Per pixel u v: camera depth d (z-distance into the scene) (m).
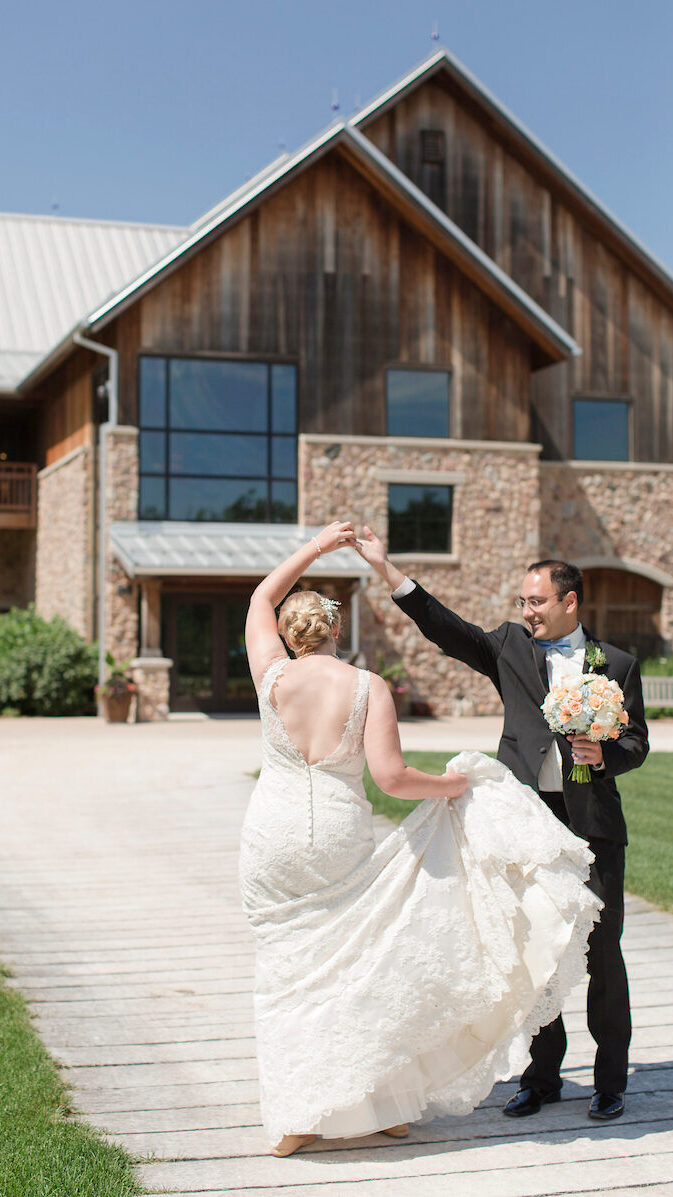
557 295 23.12
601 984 3.67
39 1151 3.30
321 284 20.28
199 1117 3.69
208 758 13.47
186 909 6.54
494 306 21.05
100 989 5.09
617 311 23.30
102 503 19.62
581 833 3.64
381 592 20.44
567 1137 3.50
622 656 3.80
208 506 19.72
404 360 20.64
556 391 22.84
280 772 3.48
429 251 20.75
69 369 22.97
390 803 9.48
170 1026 4.61
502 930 3.36
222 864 7.77
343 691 3.44
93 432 21.19
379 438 20.45
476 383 20.97
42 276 28.95
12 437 27.39
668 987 5.06
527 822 3.46
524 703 3.80
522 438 21.19
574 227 23.33
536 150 22.84
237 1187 3.15
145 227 31.94
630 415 23.20
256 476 19.98
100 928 6.12
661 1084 3.95
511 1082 4.05
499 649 3.90
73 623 22.06
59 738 15.99
